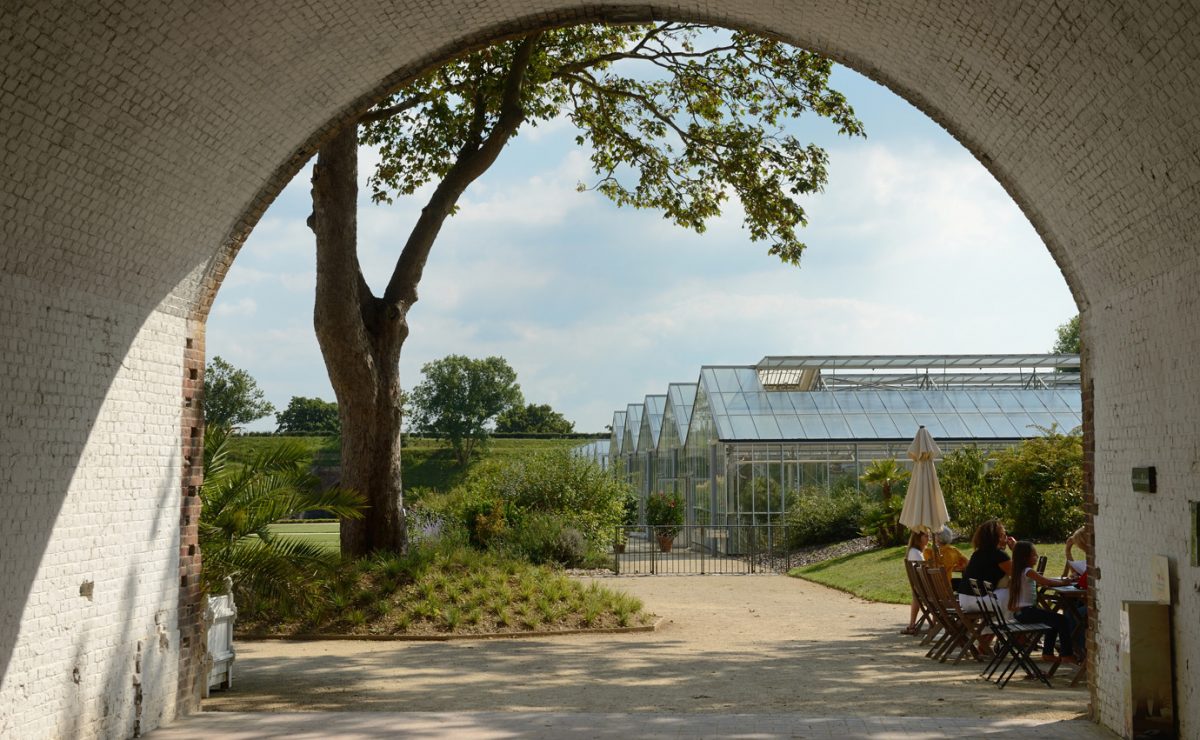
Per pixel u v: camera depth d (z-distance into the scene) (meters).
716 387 37.16
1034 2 6.97
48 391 7.57
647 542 40.31
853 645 14.83
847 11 8.95
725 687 11.10
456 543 21.00
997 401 36.56
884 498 31.33
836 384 38.84
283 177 10.04
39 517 7.41
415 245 19.67
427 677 11.99
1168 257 7.41
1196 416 7.03
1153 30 6.14
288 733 8.53
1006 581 12.85
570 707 9.91
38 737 7.32
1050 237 9.27
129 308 8.73
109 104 7.36
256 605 16.16
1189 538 7.14
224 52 7.92
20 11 6.28
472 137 20.41
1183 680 7.31
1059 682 11.21
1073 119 7.66
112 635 8.34
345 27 8.68
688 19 10.52
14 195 7.02
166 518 9.34
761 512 34.59
